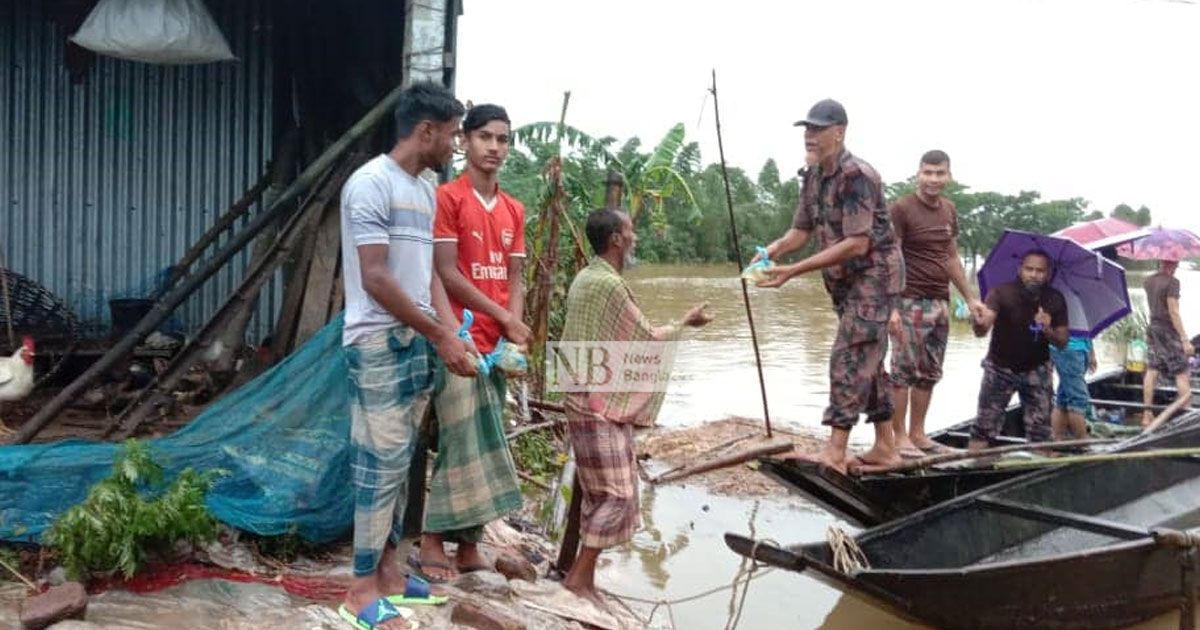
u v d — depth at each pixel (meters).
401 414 3.73
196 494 4.10
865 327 5.18
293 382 4.55
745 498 7.54
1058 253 7.02
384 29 7.26
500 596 4.27
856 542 4.82
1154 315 9.19
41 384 6.46
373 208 3.54
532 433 7.41
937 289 6.31
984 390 7.04
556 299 8.76
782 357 15.09
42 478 4.21
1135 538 4.68
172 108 7.48
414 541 4.76
